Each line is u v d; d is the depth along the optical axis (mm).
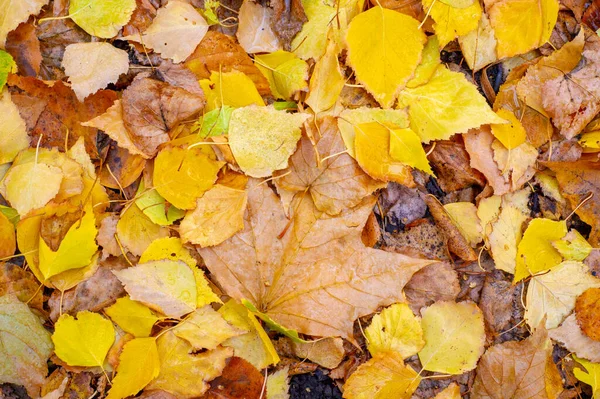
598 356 778
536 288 781
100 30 772
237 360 748
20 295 753
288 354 766
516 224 784
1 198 767
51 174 751
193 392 743
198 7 786
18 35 772
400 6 785
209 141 762
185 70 769
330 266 759
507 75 801
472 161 780
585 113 781
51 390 744
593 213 789
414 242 786
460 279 785
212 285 764
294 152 761
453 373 767
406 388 759
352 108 784
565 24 803
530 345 770
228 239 757
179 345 748
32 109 768
